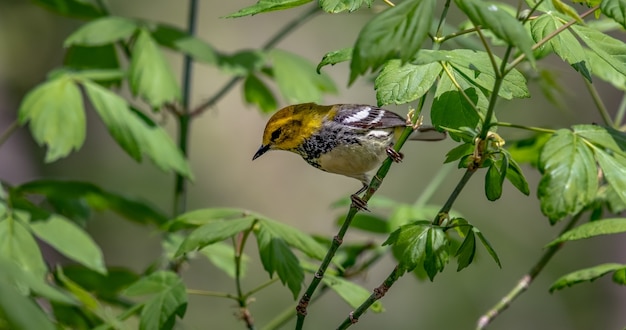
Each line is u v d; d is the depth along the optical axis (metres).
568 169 5.88
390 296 17.73
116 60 11.88
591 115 18.23
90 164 17.98
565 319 17.28
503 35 5.04
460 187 6.25
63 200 10.67
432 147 18.56
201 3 20.25
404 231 6.27
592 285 17.47
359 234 18.30
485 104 6.32
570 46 6.31
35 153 17.62
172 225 8.56
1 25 17.44
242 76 11.30
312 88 10.98
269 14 20.27
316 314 17.80
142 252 17.59
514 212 18.08
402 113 16.81
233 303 17.27
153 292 7.81
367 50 4.95
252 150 19.80
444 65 6.31
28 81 17.61
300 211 19.59
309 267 8.37
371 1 6.07
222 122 19.94
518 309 17.25
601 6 5.55
